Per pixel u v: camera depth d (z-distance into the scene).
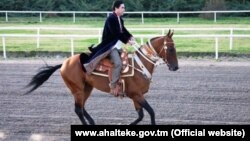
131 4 36.03
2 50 19.95
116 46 8.77
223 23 29.27
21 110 10.61
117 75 8.70
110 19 8.70
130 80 8.73
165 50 8.77
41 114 10.24
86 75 8.98
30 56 19.50
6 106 11.01
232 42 20.31
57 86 13.35
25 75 15.12
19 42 22.64
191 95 11.98
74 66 9.05
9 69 16.30
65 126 9.28
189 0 36.25
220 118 9.73
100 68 8.89
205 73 15.16
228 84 13.34
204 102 11.21
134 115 10.07
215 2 34.03
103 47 8.80
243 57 18.47
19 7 36.53
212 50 19.20
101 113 10.26
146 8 36.25
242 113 10.14
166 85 13.27
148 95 12.02
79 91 9.03
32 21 32.44
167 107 10.75
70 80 9.05
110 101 11.39
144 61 8.83
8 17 35.62
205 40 22.50
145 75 8.79
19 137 8.62
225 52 18.67
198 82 13.68
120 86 8.80
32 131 8.97
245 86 13.05
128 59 8.86
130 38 8.80
